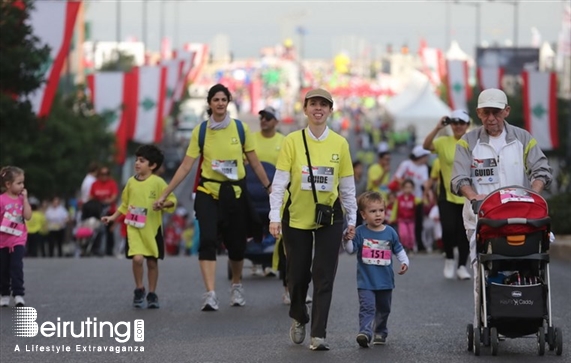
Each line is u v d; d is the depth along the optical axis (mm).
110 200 63531
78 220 69500
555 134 95312
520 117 127625
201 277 40281
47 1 68000
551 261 44844
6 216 32094
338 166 24297
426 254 53781
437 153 39094
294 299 24906
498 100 24234
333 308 31781
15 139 72000
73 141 84125
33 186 75438
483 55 150500
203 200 31000
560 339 23297
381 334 25453
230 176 30844
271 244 38188
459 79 120500
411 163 54188
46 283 38312
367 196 25312
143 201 32094
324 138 24328
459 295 34688
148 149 32500
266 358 23703
